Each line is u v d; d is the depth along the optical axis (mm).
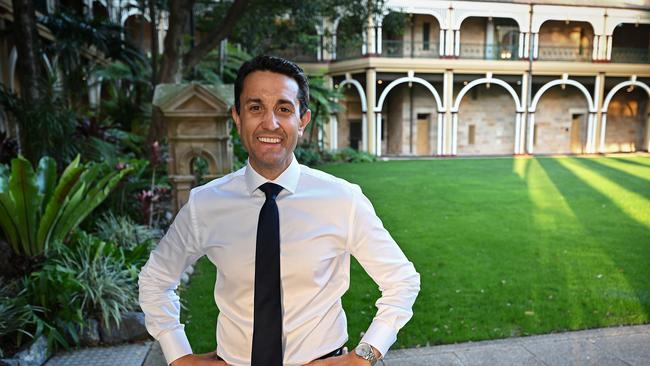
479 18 23891
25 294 3057
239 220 1200
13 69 8883
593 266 4852
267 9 11789
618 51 23703
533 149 24562
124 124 10633
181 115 5551
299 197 1197
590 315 3566
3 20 8047
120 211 5543
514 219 7281
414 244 5773
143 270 1315
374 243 1220
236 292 1198
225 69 15570
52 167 3875
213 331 3307
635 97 25031
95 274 3238
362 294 4055
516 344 3100
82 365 2777
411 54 21891
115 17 15414
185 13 8688
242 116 1190
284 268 1163
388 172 14398
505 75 22688
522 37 22531
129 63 9852
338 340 1245
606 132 25219
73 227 3707
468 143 24109
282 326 1160
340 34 12797
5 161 5109
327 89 17172
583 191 10219
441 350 3029
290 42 15969
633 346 3047
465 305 3795
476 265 4898
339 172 14453
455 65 21891
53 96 5930
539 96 22672
